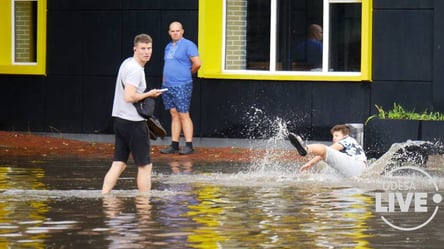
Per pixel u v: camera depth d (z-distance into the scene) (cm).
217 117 3409
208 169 2722
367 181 2427
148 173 2191
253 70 3403
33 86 3575
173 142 3178
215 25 3419
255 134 3384
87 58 3519
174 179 2456
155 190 2233
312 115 3350
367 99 3319
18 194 2158
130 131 2153
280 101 3369
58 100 3553
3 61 3609
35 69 3556
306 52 3369
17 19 3606
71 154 3112
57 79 3550
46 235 1678
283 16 3384
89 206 1983
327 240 1648
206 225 1775
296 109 3359
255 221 1820
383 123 3123
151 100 2159
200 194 2167
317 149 2467
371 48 3309
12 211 1917
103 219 1828
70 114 3544
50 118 3562
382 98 3309
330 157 2470
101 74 3509
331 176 2519
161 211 1923
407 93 3294
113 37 3491
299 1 3369
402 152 2900
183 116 3161
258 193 2192
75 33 3525
